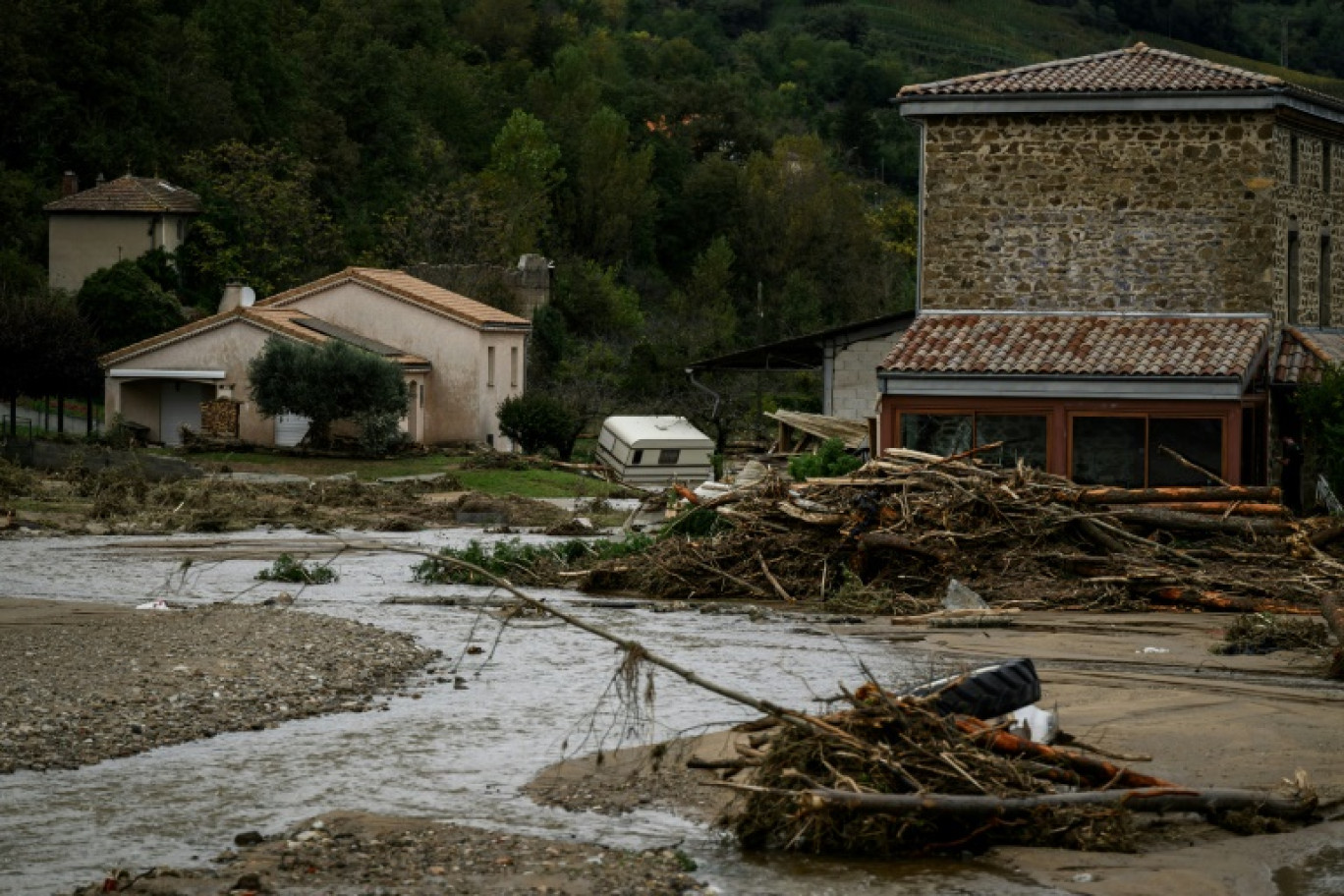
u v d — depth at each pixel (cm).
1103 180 3822
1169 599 2708
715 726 1714
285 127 10844
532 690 1933
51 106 9244
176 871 1192
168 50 10419
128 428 6488
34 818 1340
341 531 4381
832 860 1260
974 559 2820
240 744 1616
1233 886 1201
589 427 7575
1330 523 2931
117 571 3272
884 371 3606
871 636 2420
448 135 12912
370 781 1476
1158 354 3569
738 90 15988
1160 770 1516
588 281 10188
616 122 12388
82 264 8525
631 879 1192
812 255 12694
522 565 3191
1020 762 1345
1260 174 3725
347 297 7019
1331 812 1405
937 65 19838
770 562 2919
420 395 6850
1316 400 3631
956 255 3916
